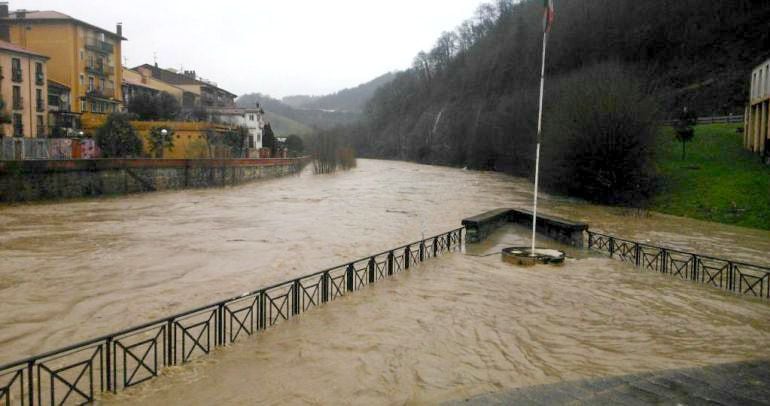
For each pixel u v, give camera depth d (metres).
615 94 45.44
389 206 38.03
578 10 110.31
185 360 9.16
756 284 15.34
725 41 81.75
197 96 93.38
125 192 40.34
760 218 30.64
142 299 14.03
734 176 39.38
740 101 69.81
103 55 62.78
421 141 145.38
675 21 90.00
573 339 10.17
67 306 13.40
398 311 11.95
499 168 94.12
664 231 28.27
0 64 44.78
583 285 14.38
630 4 99.44
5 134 42.88
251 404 7.55
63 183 35.03
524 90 103.56
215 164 51.28
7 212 29.48
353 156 107.56
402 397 7.76
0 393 6.75
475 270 16.03
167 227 26.50
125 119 49.09
